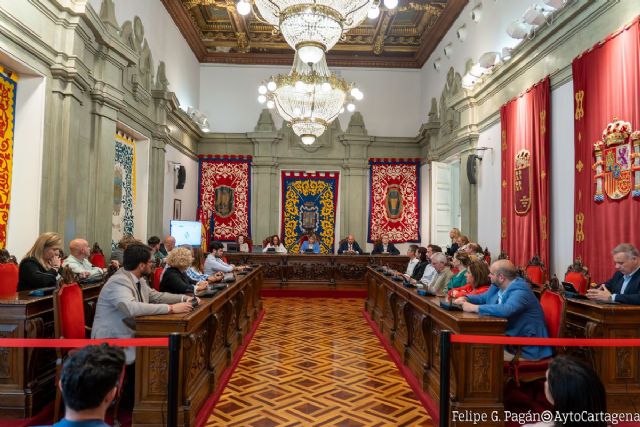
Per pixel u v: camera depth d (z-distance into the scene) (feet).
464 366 10.86
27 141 17.92
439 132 37.70
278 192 44.52
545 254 20.83
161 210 31.73
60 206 19.20
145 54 29.17
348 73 44.96
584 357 12.05
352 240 38.70
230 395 13.44
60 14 18.84
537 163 21.65
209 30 41.34
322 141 44.60
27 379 11.61
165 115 31.99
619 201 15.89
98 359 4.95
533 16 20.30
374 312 24.58
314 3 17.10
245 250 39.63
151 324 10.52
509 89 25.41
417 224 44.42
